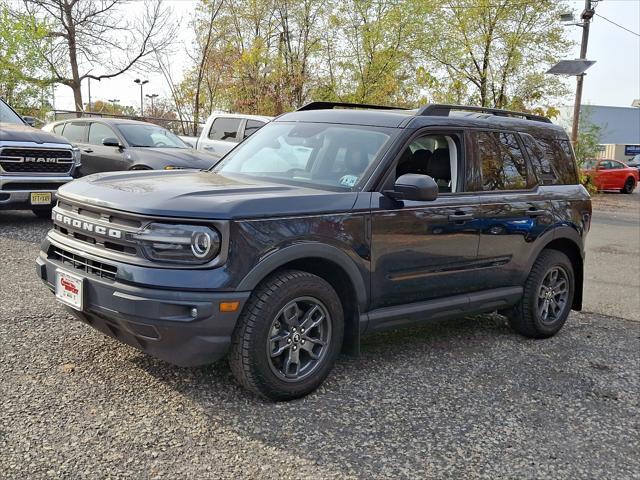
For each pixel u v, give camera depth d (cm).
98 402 375
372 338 545
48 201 914
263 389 384
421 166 484
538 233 556
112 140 1123
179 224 355
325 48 2659
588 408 432
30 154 887
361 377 451
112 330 385
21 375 402
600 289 862
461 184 500
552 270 580
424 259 464
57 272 404
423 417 394
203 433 350
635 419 421
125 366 429
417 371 472
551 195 577
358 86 2641
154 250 357
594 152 2873
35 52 2109
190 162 1088
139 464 314
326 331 412
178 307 350
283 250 378
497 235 517
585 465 354
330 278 430
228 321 360
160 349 365
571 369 509
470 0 2717
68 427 343
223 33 2795
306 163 470
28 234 852
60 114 2227
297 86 2544
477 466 342
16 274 640
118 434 340
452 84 2805
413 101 2739
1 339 459
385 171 443
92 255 380
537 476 338
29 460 308
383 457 342
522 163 560
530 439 379
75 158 943
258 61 2569
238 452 333
